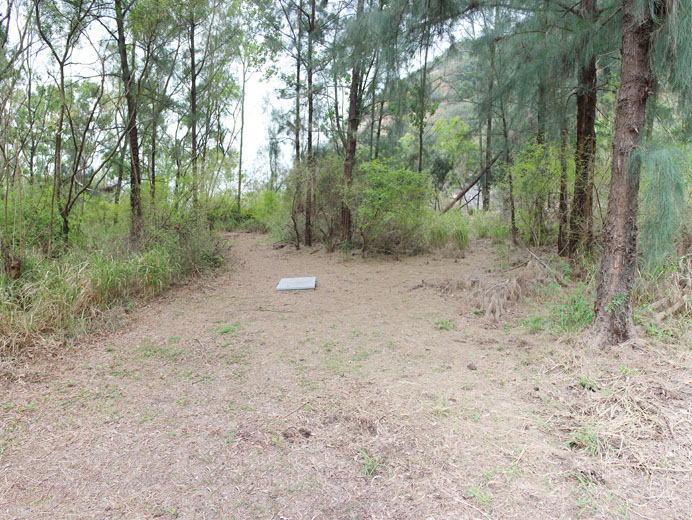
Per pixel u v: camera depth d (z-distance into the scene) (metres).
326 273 7.10
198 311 4.85
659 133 4.57
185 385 2.90
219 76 10.31
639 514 1.60
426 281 6.06
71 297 4.14
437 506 1.68
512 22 4.84
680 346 2.89
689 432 2.04
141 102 7.11
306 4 9.34
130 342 3.79
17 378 2.96
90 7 5.66
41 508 1.71
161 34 6.83
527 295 4.75
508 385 2.73
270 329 4.16
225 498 1.76
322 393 2.72
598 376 2.65
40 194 5.53
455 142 14.60
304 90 9.83
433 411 2.43
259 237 12.80
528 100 6.23
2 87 4.52
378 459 2.00
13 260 4.27
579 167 5.51
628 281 3.00
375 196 7.82
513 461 1.95
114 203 8.96
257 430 2.29
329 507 1.70
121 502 1.75
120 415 2.48
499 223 8.71
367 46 5.23
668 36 2.71
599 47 4.55
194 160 7.61
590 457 1.95
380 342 3.71
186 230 6.89
